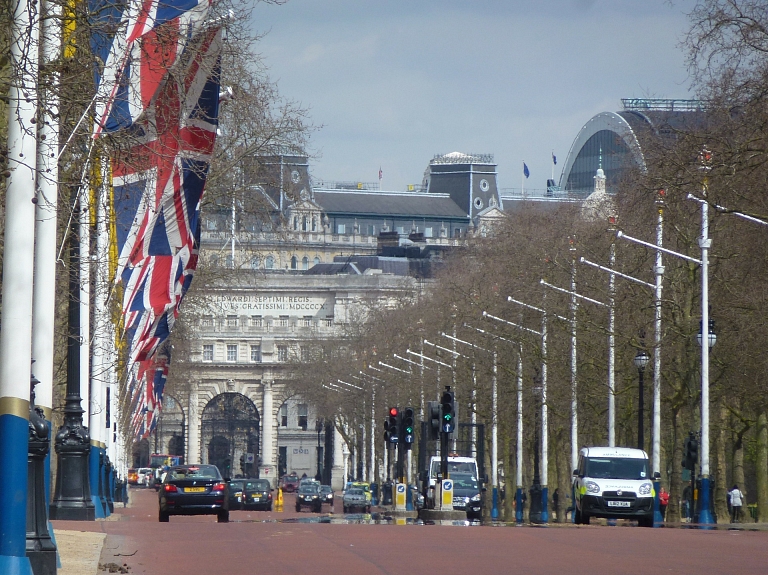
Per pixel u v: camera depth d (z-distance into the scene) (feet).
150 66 235.20
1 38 181.27
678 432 604.08
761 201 533.96
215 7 253.44
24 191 152.46
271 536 287.48
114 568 204.85
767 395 578.66
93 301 375.86
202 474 474.08
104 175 231.09
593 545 266.57
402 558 227.61
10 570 143.13
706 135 504.84
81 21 201.36
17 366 147.13
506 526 373.61
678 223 613.11
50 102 182.50
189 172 286.66
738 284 581.53
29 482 181.16
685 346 594.24
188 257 323.37
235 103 481.05
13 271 149.48
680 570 209.87
